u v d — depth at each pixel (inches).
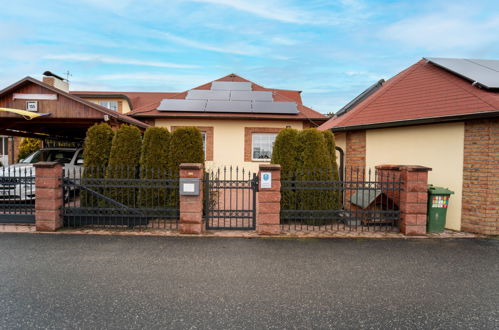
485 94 256.1
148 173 261.0
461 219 250.2
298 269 162.1
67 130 511.2
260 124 495.8
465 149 248.4
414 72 366.6
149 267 162.4
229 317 115.0
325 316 116.4
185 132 266.7
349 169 342.0
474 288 142.1
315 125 504.1
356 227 244.2
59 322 110.2
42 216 231.1
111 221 247.9
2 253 181.3
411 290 139.2
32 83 365.7
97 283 142.2
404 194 233.1
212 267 163.3
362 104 367.2
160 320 112.3
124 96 829.8
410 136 285.4
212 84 624.4
